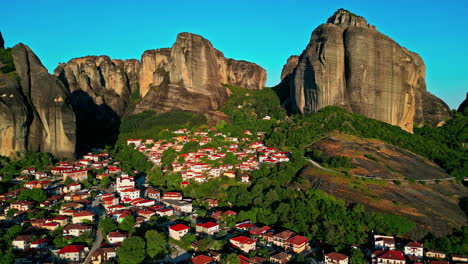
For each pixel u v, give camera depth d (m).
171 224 116.44
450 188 136.00
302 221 115.00
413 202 121.88
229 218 118.94
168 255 98.25
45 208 128.62
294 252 100.12
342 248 101.38
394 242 103.00
